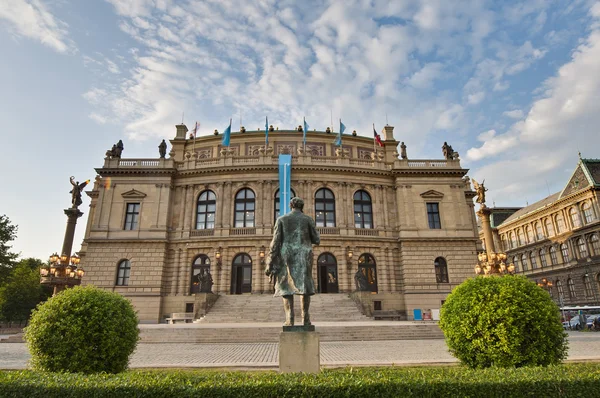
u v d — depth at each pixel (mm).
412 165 48812
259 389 6820
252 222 45281
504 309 11062
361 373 7867
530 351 10742
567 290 69312
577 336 28328
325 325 27688
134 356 18422
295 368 9328
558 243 71812
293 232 10555
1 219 56625
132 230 44062
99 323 11500
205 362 16203
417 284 43938
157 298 41688
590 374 7426
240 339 25344
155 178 45844
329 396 6785
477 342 11172
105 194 45219
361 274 39500
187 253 43844
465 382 7090
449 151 50156
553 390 7141
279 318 34844
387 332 26453
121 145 48438
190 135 57188
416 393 6922
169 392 6809
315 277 43219
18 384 7129
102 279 42438
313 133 55344
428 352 18672
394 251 45875
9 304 61938
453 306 12188
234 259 43469
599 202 63344
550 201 77750
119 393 6832
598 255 62938
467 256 45344
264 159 46781
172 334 25438
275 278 10516
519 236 84062
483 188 37281
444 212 47000
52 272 32281
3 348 23000
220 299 38500
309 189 46188
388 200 47812
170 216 45406
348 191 46844
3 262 55625
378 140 51438
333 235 44281
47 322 11273
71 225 36219
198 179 46562
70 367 10898
